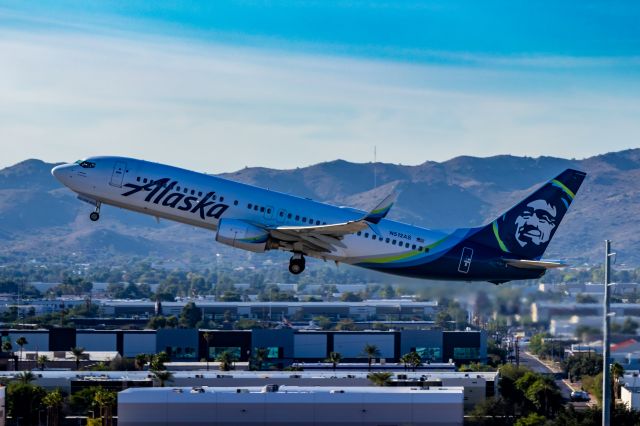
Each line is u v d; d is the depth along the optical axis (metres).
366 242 145.25
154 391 144.75
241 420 144.12
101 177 144.50
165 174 144.38
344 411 143.75
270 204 143.00
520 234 149.00
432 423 143.75
